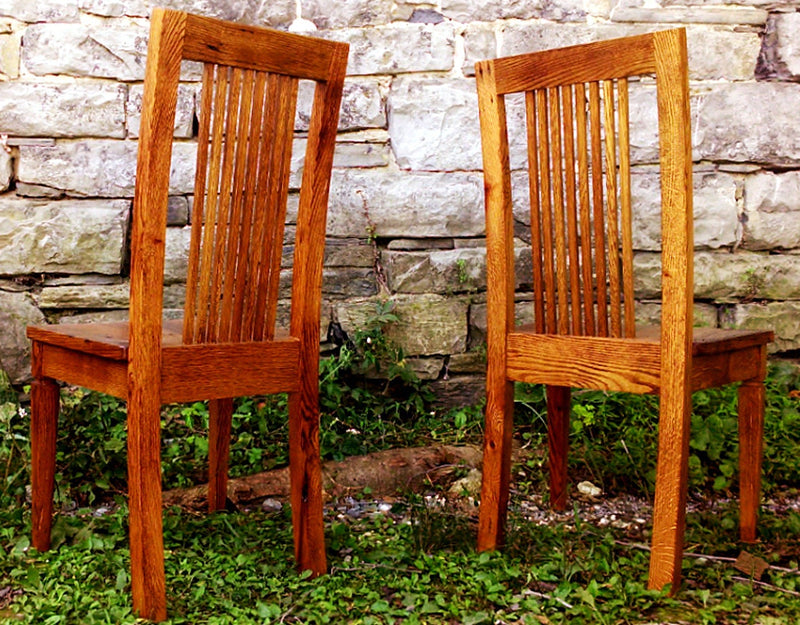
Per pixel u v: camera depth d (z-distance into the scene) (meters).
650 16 3.49
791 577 2.16
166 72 1.84
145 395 1.88
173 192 3.38
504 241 2.27
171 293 3.40
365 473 2.93
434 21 3.46
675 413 2.01
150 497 1.88
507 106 3.47
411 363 3.48
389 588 2.10
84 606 1.91
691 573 2.20
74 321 3.38
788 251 3.57
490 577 2.10
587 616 1.92
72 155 3.36
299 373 2.13
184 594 2.01
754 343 2.34
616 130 3.51
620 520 2.66
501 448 2.29
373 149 3.47
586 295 2.17
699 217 3.52
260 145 2.13
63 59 3.34
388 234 3.46
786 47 3.50
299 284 2.13
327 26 3.44
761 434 2.44
